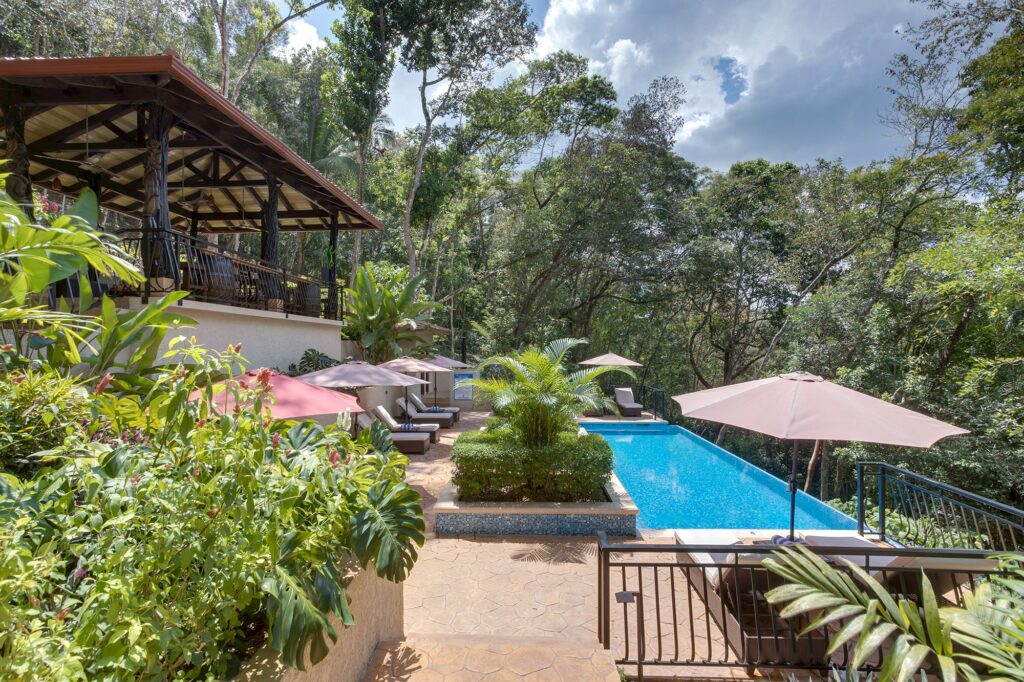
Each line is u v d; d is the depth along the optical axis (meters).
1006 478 10.64
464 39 18.89
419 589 4.71
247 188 10.59
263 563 2.17
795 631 3.51
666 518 8.07
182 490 1.94
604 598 3.26
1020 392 10.74
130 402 2.68
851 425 4.04
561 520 6.18
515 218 23.17
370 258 27.88
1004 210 10.89
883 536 5.43
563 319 23.91
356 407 4.75
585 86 21.75
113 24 12.59
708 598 4.25
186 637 1.81
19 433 2.25
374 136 23.58
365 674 2.94
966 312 12.71
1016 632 1.89
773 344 19.55
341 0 17.08
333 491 2.79
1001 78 12.13
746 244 22.94
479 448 6.70
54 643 1.42
